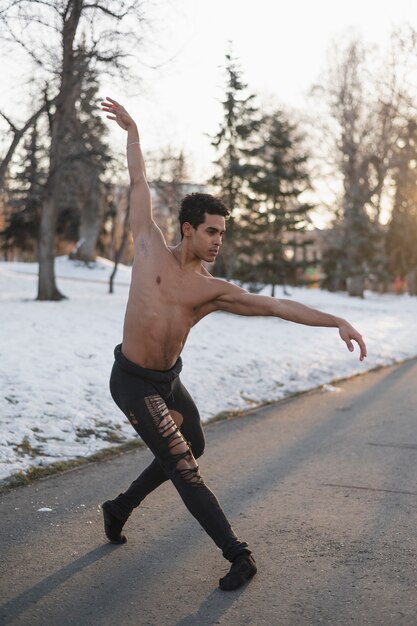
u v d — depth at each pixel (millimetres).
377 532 4301
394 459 6297
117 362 3650
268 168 26281
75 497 5051
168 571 3686
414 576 3600
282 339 16172
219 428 7797
